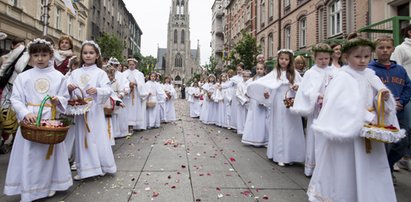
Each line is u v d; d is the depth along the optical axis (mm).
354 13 12148
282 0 20656
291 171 4891
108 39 26547
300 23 18078
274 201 3564
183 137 8312
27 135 3090
